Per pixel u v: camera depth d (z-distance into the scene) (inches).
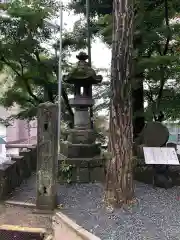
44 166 215.6
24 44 340.8
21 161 298.5
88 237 162.4
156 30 319.3
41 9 337.1
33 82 393.4
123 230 170.4
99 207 208.1
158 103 339.3
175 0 331.0
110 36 308.0
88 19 370.3
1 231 184.9
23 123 745.0
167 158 252.5
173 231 168.7
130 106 204.8
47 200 214.2
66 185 273.0
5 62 359.6
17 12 316.2
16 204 228.7
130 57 201.9
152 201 218.8
